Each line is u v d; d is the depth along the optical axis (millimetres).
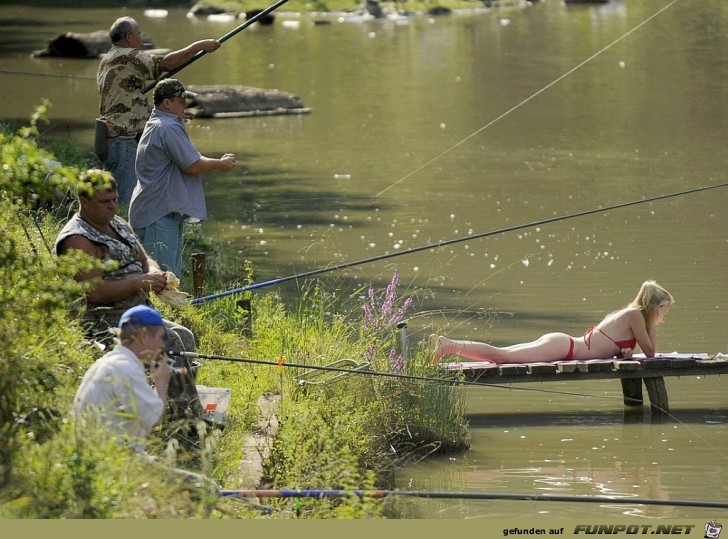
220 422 20422
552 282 39781
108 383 16312
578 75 99812
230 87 84438
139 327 16828
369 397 24781
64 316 18906
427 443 24891
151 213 28156
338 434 22031
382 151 68312
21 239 20859
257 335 28047
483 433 26328
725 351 31719
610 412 28031
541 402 28688
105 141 32250
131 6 160250
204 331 27047
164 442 18234
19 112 75812
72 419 15414
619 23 137875
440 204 53500
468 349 29078
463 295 38156
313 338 26891
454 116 81375
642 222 49531
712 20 129625
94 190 20344
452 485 22609
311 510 18047
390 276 40562
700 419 27438
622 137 72875
